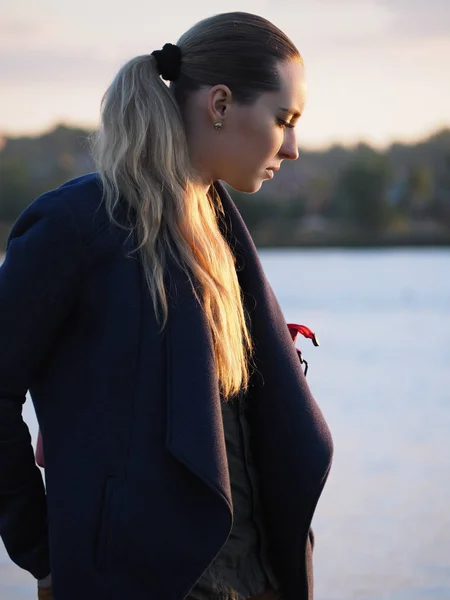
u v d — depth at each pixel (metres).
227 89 1.79
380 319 24.64
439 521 5.97
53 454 1.71
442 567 5.09
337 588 4.79
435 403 11.39
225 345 1.74
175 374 1.66
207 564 1.64
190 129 1.83
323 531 5.80
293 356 1.87
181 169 1.78
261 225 67.50
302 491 1.80
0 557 4.87
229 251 1.84
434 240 68.75
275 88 1.81
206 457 1.63
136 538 1.63
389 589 4.71
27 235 1.68
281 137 1.84
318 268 50.69
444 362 15.67
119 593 1.64
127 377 1.67
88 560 1.64
